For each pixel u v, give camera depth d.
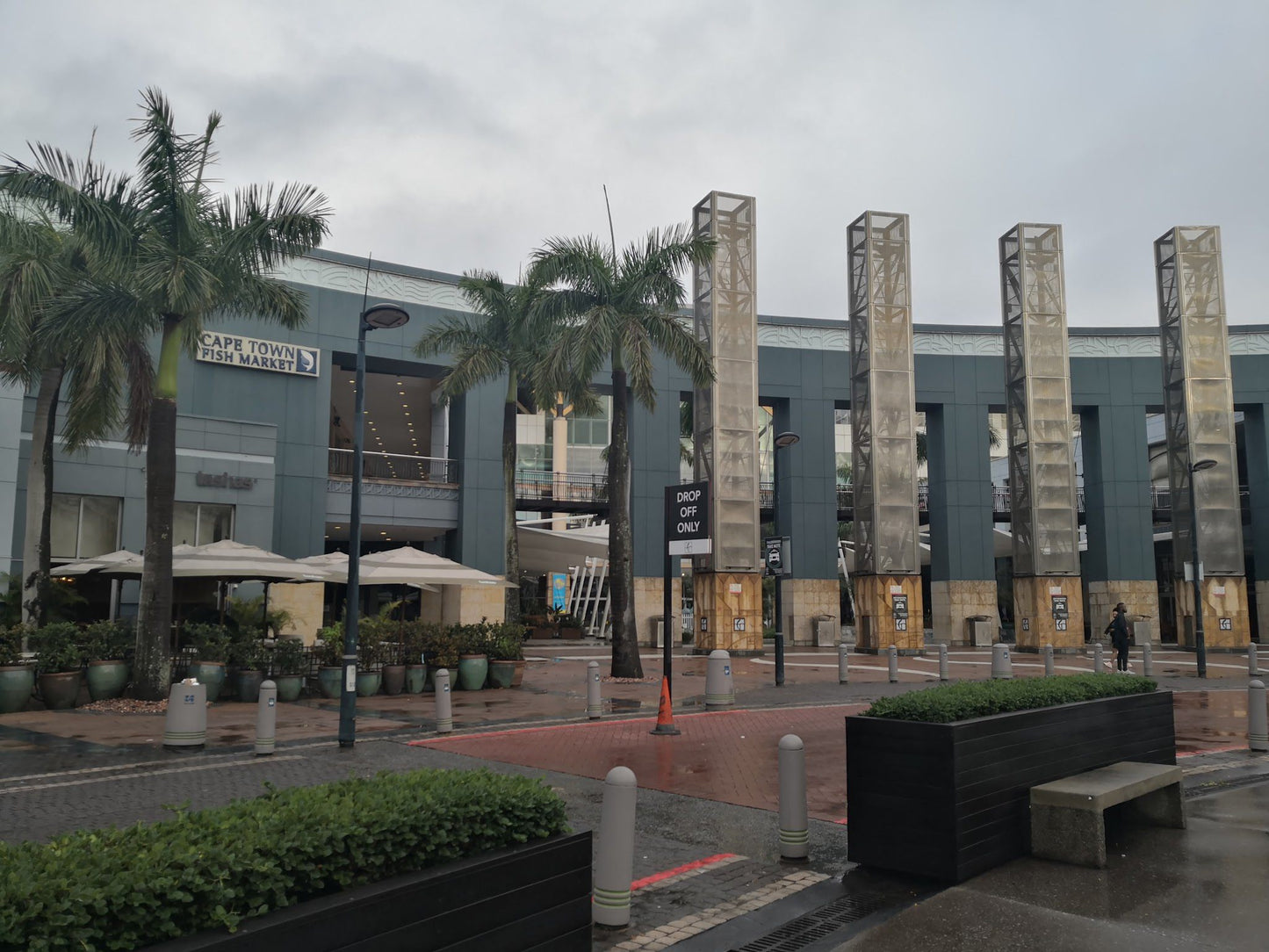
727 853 7.15
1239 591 37.25
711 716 15.85
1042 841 6.72
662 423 39.94
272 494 29.17
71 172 15.74
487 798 3.99
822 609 41.66
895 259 36.84
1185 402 38.47
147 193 16.08
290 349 32.34
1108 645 42.00
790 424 42.47
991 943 5.08
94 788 9.49
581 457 51.25
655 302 23.12
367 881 3.42
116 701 16.25
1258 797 9.26
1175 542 38.66
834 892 6.10
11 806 8.59
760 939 5.29
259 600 22.34
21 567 24.53
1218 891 5.98
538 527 45.50
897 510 35.34
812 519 42.16
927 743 6.34
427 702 17.89
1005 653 21.03
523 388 37.78
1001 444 75.25
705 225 34.50
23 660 15.86
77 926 2.69
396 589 46.16
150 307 16.34
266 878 3.11
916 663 30.08
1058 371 37.88
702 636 32.94
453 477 37.59
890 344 36.34
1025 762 6.95
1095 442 44.59
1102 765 7.96
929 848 6.25
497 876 3.72
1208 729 14.62
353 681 12.58
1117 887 6.05
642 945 5.21
